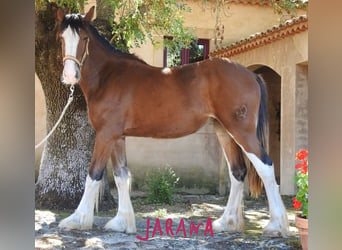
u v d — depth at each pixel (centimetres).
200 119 373
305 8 718
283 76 627
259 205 614
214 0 688
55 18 495
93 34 374
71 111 509
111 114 366
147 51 739
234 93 358
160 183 633
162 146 738
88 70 373
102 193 518
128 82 370
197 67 374
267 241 350
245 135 359
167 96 366
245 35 797
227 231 396
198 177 749
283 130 634
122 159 394
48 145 518
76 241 342
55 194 503
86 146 514
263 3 782
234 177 401
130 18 452
